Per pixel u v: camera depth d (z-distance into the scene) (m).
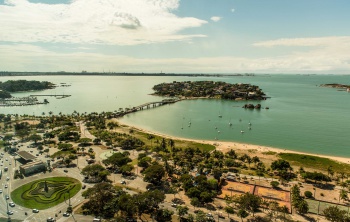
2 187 186.25
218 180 198.00
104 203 160.75
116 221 141.62
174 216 153.38
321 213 158.12
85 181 196.88
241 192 183.25
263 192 183.12
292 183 199.75
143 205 153.50
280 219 151.00
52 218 147.25
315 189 190.00
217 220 149.00
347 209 162.62
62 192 179.50
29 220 147.12
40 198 171.25
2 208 159.50
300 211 155.75
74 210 157.88
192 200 161.62
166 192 182.62
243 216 146.50
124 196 158.62
